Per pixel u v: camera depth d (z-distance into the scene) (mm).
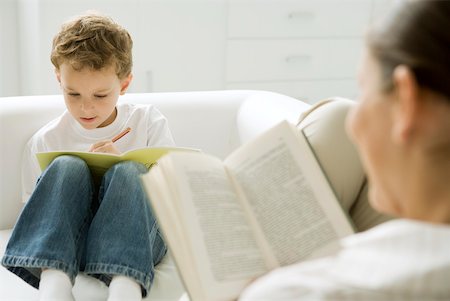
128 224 1330
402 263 460
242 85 2834
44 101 1716
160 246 1456
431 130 474
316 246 947
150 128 1674
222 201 976
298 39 2889
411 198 513
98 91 1534
